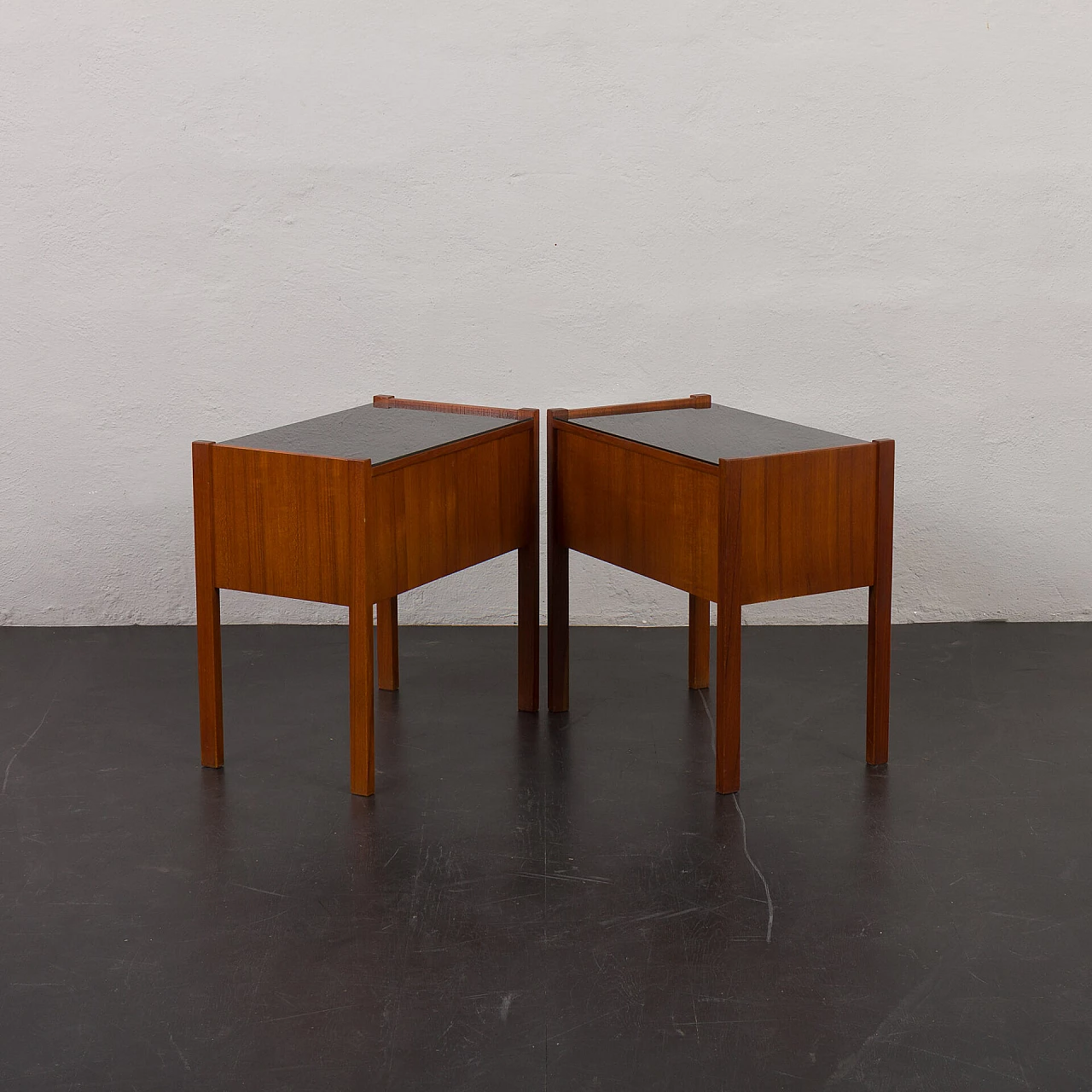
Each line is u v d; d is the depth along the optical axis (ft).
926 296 11.48
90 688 10.41
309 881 7.32
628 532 9.02
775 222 11.39
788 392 11.70
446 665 11.00
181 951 6.59
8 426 11.73
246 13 11.15
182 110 11.27
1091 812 8.15
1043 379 11.62
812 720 9.71
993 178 11.29
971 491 11.82
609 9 11.10
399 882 7.31
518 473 9.58
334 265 11.54
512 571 12.00
